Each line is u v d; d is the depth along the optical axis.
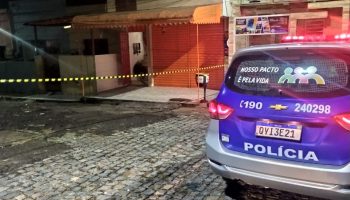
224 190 4.20
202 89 12.60
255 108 3.37
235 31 11.81
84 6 14.70
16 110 10.73
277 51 3.40
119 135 7.07
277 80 3.33
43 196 4.30
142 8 13.25
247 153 3.42
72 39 15.29
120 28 13.82
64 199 4.20
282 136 3.20
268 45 3.53
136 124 8.04
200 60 12.70
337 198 2.98
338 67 3.08
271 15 11.22
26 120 9.14
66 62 13.09
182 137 6.71
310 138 3.07
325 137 2.99
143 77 14.24
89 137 7.04
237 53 3.69
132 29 13.84
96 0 14.34
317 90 3.10
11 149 6.42
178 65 13.20
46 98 12.61
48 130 7.88
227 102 3.58
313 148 3.04
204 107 9.87
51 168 5.27
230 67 3.71
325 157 3.00
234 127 3.50
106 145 6.39
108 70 13.34
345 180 2.90
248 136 3.41
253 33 11.57
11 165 5.50
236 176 3.49
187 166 5.12
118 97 11.79
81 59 12.80
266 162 3.26
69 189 4.48
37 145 6.62
